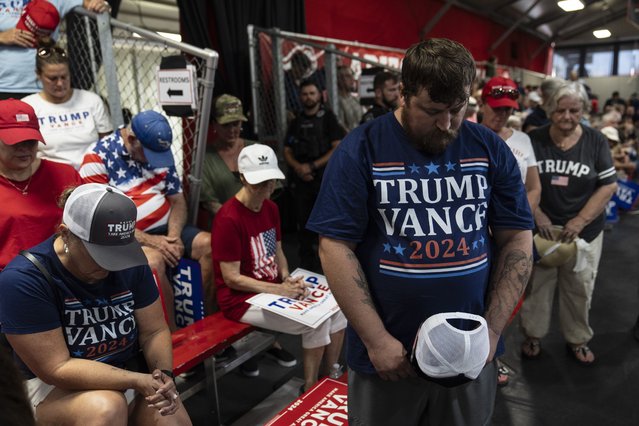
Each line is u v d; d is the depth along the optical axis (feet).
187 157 10.58
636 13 37.91
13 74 9.16
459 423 4.46
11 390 1.61
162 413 5.24
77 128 9.03
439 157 4.06
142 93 11.94
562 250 8.84
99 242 4.85
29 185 7.12
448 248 4.00
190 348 7.16
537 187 8.48
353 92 18.67
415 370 3.96
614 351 10.43
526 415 8.27
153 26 15.17
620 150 24.73
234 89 17.20
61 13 9.20
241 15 17.40
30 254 5.10
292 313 7.46
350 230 4.11
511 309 4.27
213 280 9.24
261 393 8.92
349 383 4.74
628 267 15.94
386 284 4.12
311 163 13.87
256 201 8.15
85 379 5.13
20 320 4.92
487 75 35.45
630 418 8.15
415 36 31.07
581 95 8.36
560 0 30.58
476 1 36.81
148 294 5.79
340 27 23.98
